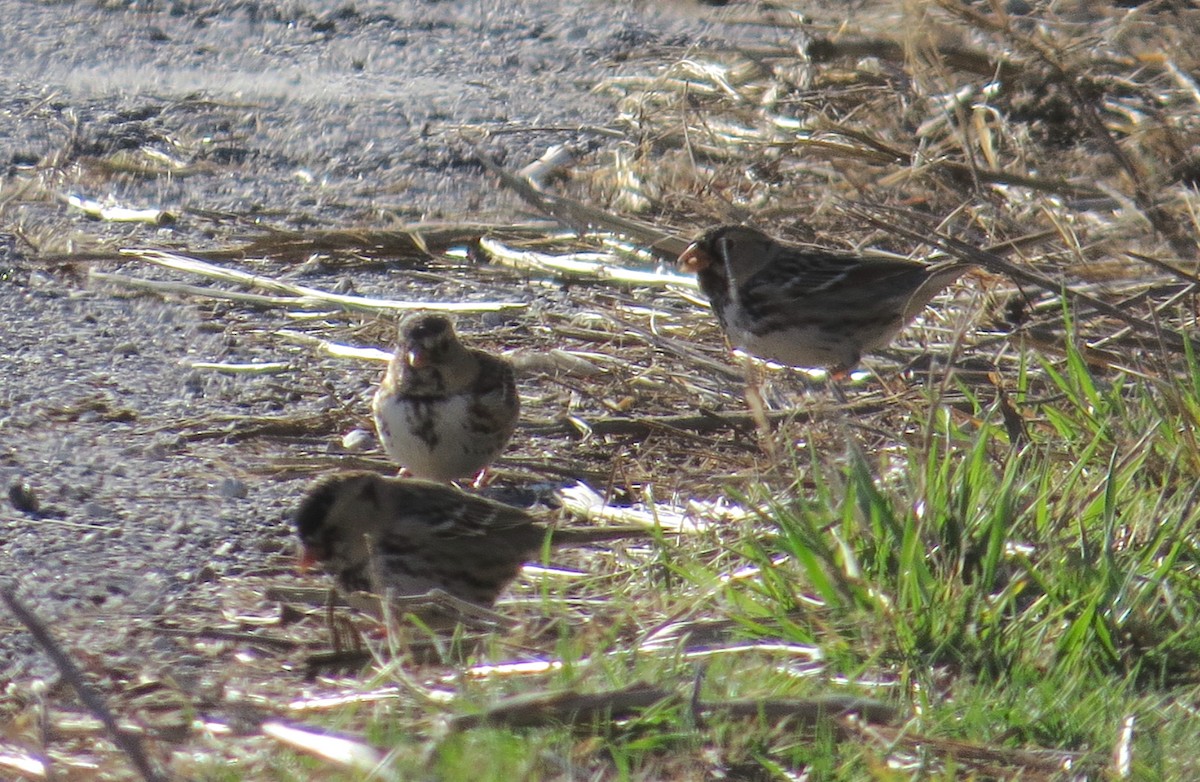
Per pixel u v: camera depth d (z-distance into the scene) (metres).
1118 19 17.27
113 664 8.62
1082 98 14.91
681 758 7.23
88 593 9.53
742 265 12.86
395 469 11.66
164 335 14.09
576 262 15.32
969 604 8.15
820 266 12.74
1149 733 7.40
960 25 16.77
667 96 19.44
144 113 20.61
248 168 18.73
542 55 23.17
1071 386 10.80
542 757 7.07
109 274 15.45
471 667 8.12
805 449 11.48
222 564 10.05
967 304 13.61
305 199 17.69
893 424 11.83
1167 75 16.27
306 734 7.22
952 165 15.30
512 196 17.50
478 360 11.22
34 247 16.08
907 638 8.06
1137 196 14.14
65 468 11.37
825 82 18.12
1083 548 8.48
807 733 7.40
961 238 14.59
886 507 8.70
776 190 16.30
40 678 8.45
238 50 23.78
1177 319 12.41
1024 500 9.22
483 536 9.57
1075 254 13.42
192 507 10.87
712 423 12.12
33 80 21.95
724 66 19.59
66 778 7.11
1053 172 15.48
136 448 11.78
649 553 9.93
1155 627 8.23
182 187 18.05
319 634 9.09
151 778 6.77
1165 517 8.96
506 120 20.22
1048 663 7.97
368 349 13.73
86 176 18.27
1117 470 9.35
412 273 15.62
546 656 8.30
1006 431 10.30
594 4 25.19
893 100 17.33
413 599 8.91
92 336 13.98
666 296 14.83
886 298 12.77
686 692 7.47
